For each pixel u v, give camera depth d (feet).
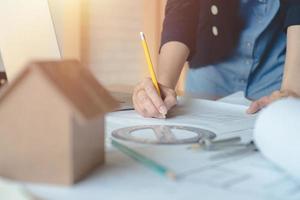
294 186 1.27
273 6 3.87
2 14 2.99
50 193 1.16
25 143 1.23
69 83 1.27
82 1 5.18
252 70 4.08
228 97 3.92
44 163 1.22
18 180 1.24
